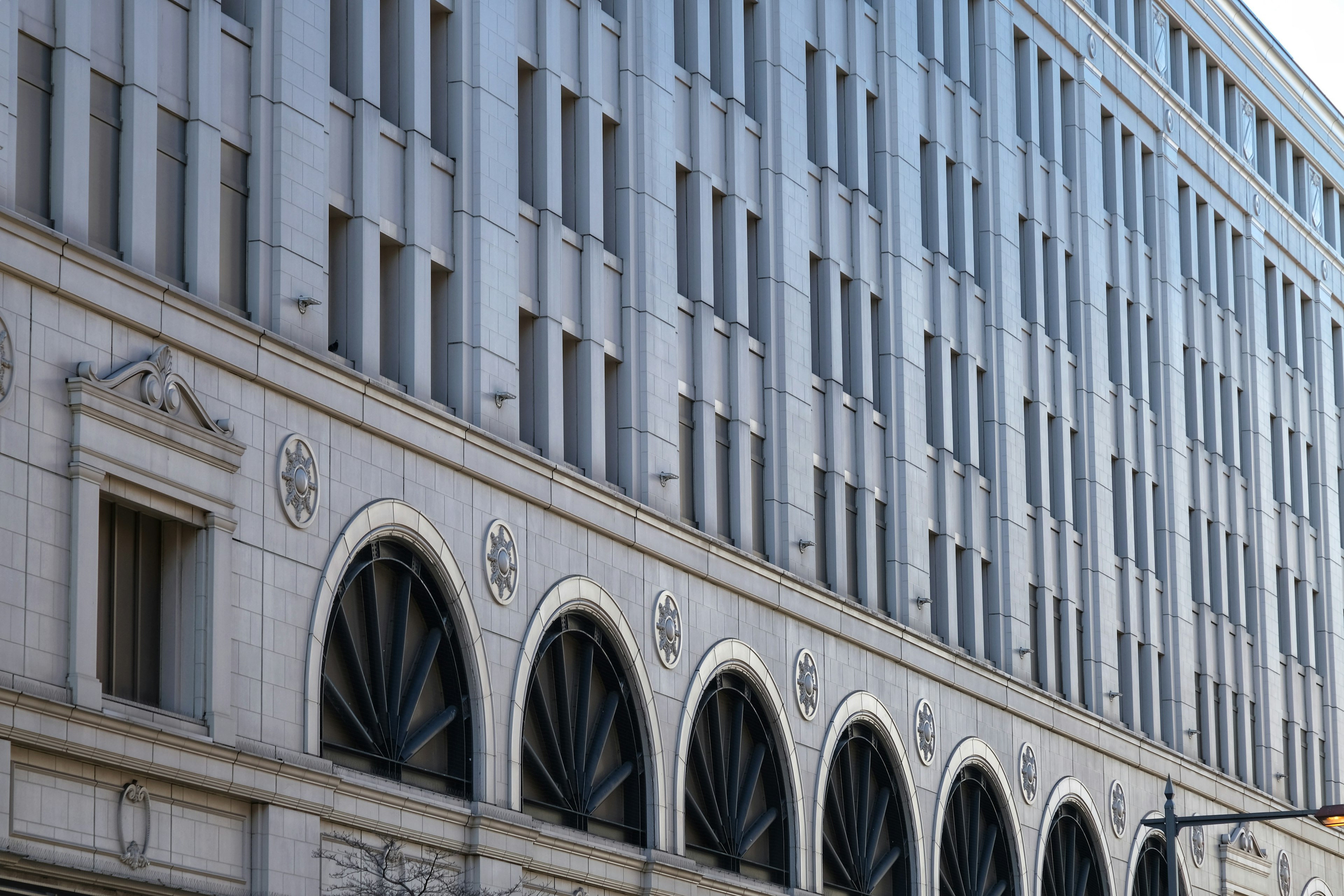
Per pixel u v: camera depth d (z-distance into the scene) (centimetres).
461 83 3556
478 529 3419
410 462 3284
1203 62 6781
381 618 3253
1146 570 5972
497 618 3438
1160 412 6194
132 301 2777
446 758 3353
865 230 4806
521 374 3691
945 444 5012
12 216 2584
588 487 3678
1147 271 6244
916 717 4703
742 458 4244
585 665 3697
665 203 4088
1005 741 5081
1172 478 6172
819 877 4272
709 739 4066
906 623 4731
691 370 4153
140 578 2825
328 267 3238
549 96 3784
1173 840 3891
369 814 3091
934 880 4691
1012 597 5194
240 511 2930
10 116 2673
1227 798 6278
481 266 3522
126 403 2730
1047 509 5462
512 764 3431
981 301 5291
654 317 3991
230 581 2891
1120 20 6259
